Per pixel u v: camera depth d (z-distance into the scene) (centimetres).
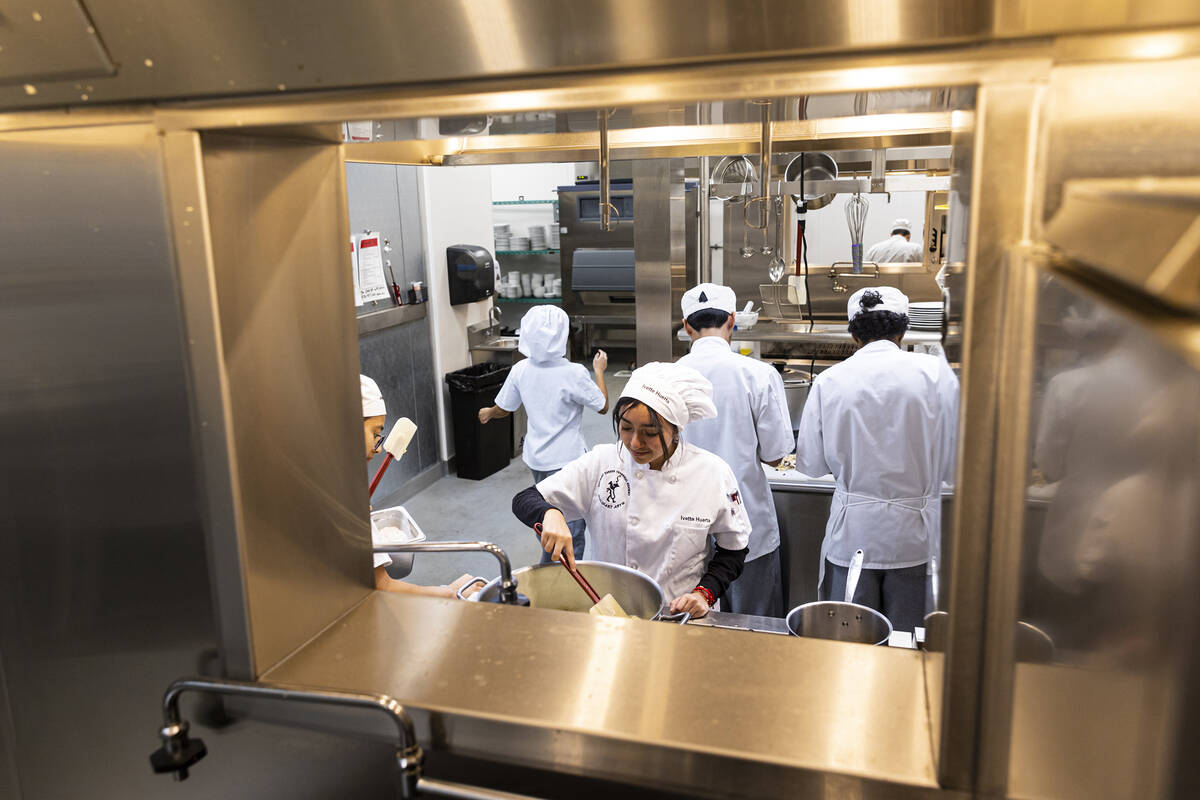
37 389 98
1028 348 66
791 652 100
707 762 81
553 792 89
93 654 105
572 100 77
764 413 273
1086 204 42
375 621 112
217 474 92
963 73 65
